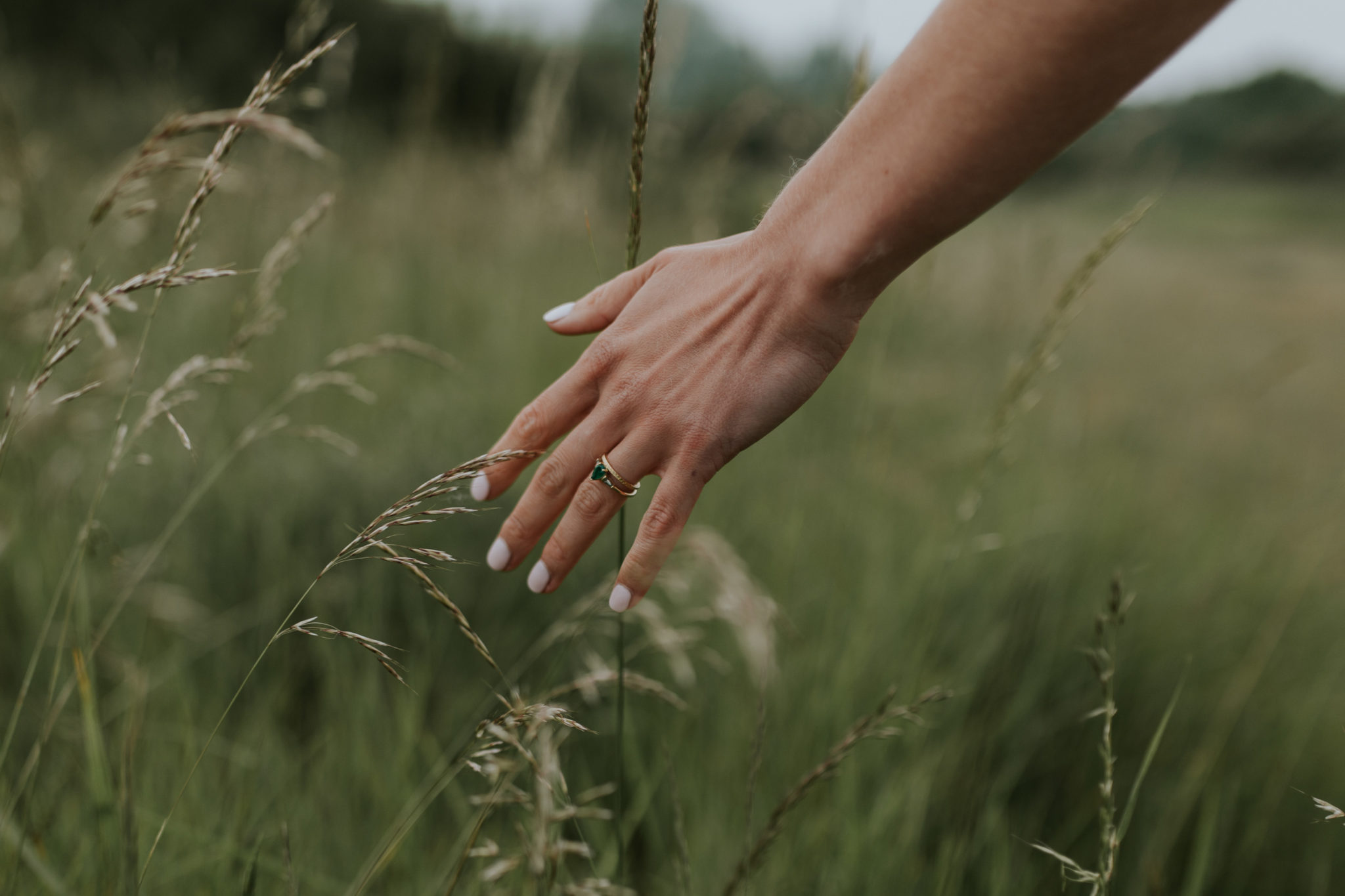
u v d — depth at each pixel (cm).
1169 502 162
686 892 71
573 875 83
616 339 67
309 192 200
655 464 66
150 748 83
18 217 112
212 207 163
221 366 72
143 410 126
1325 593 129
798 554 114
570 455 66
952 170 61
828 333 65
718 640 100
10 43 373
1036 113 59
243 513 111
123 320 145
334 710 90
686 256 67
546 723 62
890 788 85
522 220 211
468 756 63
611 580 79
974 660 97
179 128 66
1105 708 64
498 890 71
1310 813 91
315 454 125
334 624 97
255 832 74
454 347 177
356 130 253
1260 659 100
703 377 65
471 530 109
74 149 244
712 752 91
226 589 105
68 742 82
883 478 132
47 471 98
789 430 156
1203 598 121
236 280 162
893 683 92
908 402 177
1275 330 288
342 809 82
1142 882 84
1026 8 58
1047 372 85
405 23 413
